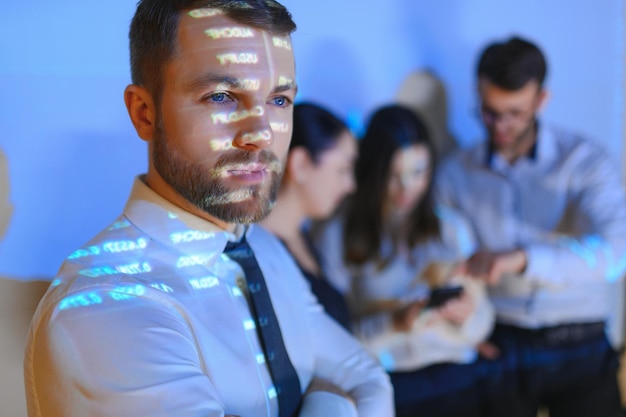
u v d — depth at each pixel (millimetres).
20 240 2359
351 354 1336
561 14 3369
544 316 2844
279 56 1022
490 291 2928
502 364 2738
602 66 3514
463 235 2869
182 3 979
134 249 1051
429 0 3070
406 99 3070
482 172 2928
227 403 1029
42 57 2363
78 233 2463
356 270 2605
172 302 1006
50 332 933
